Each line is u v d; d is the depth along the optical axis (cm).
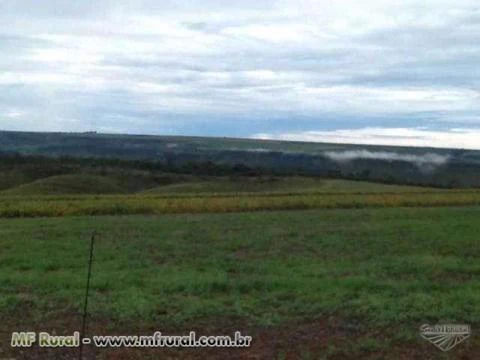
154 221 2881
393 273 1542
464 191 5097
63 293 1258
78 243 2055
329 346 943
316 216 3131
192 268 1600
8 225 2705
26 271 1566
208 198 4228
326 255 1841
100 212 3553
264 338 993
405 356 916
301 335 1006
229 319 1095
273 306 1181
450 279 1484
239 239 2170
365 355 916
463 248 1966
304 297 1231
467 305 1180
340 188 6538
